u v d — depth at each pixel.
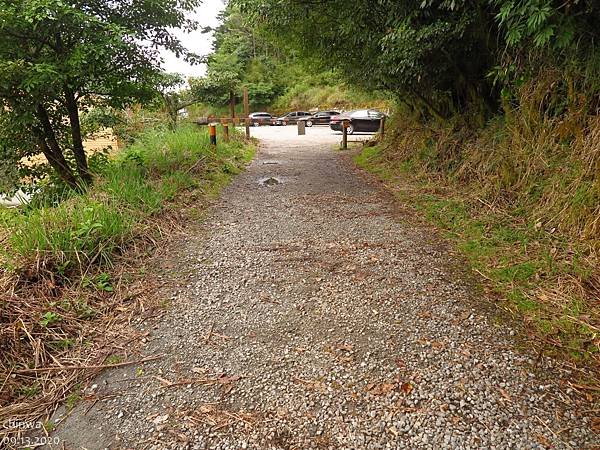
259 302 2.88
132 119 11.48
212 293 3.02
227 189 6.29
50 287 2.84
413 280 3.16
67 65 4.72
